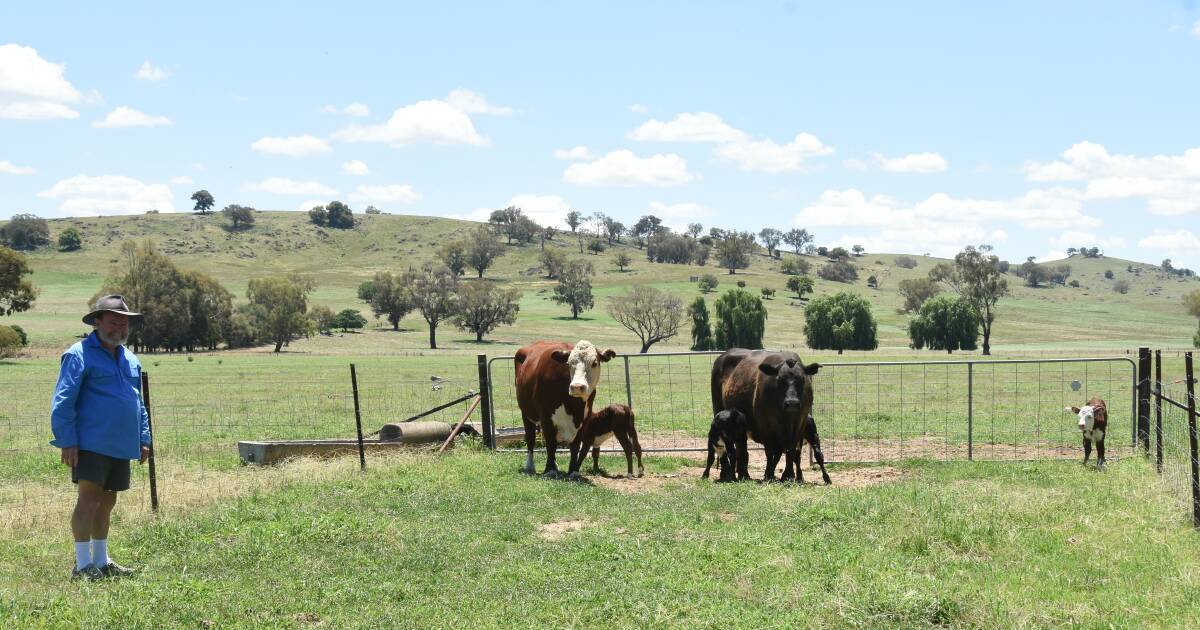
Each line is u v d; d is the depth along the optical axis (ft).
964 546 29.60
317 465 48.52
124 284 325.62
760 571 26.96
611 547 30.12
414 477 43.75
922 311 350.23
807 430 46.01
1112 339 466.29
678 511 36.06
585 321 507.30
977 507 34.32
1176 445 44.37
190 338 335.67
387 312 458.09
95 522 27.37
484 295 414.62
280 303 348.59
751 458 56.90
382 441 55.11
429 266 428.15
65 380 26.32
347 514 34.58
